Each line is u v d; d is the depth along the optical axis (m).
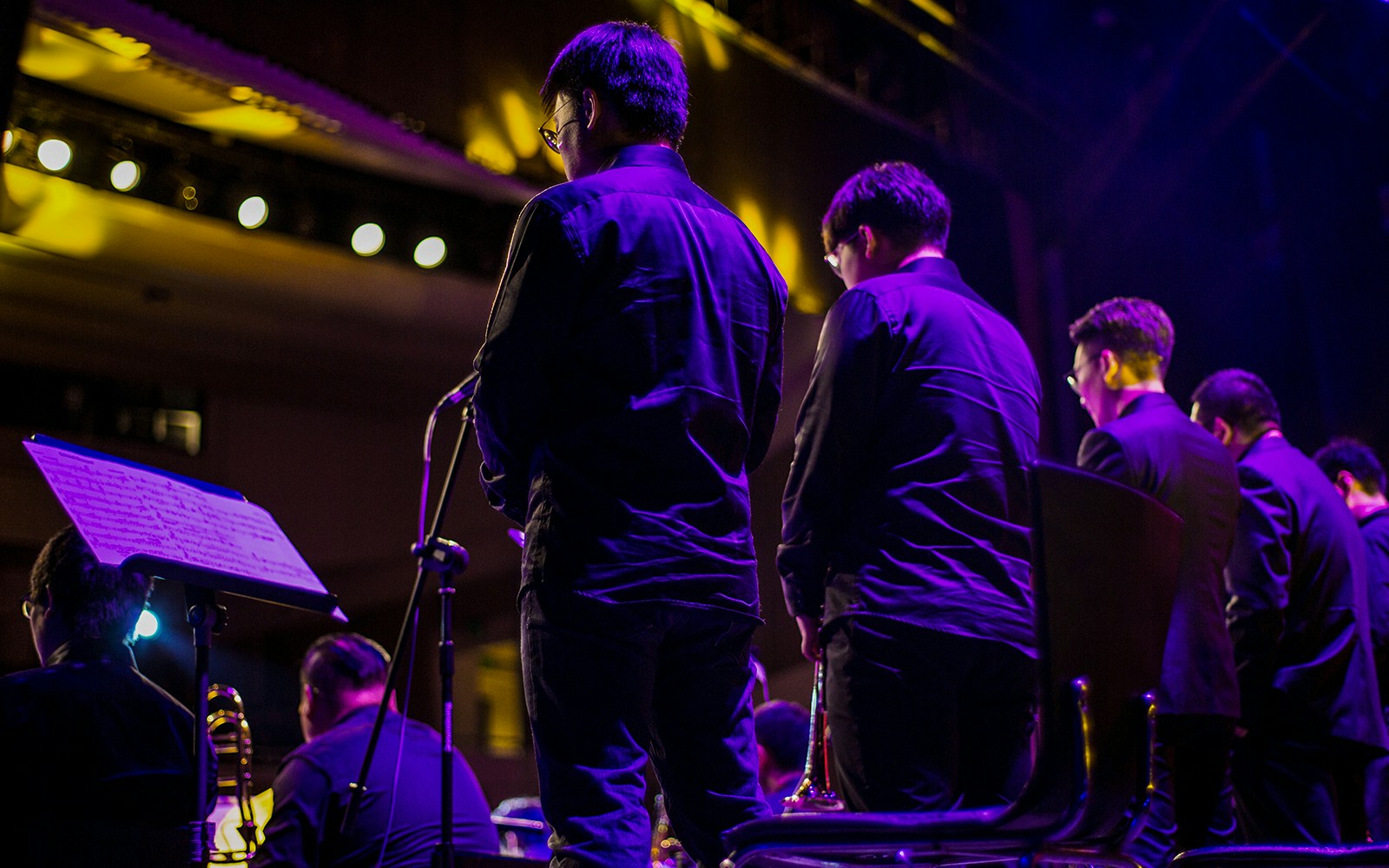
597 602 1.59
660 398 1.67
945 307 2.14
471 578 10.37
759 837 1.50
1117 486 1.49
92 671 2.15
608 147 1.92
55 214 7.39
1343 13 8.02
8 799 2.01
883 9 7.79
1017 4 8.45
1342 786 2.98
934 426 2.04
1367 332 8.03
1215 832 2.53
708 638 1.68
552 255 1.69
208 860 2.00
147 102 5.99
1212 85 8.49
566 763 1.59
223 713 2.45
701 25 6.74
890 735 1.90
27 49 5.35
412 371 9.98
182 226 7.72
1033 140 8.49
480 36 5.80
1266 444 3.13
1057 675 1.38
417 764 2.87
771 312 1.88
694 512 1.66
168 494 1.95
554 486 1.65
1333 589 2.94
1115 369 2.83
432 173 6.74
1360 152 8.13
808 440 2.09
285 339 9.30
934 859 1.54
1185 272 8.56
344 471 10.38
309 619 9.90
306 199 7.74
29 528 8.87
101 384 9.39
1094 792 1.38
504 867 2.34
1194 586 2.52
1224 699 2.47
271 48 5.04
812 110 7.24
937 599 1.92
